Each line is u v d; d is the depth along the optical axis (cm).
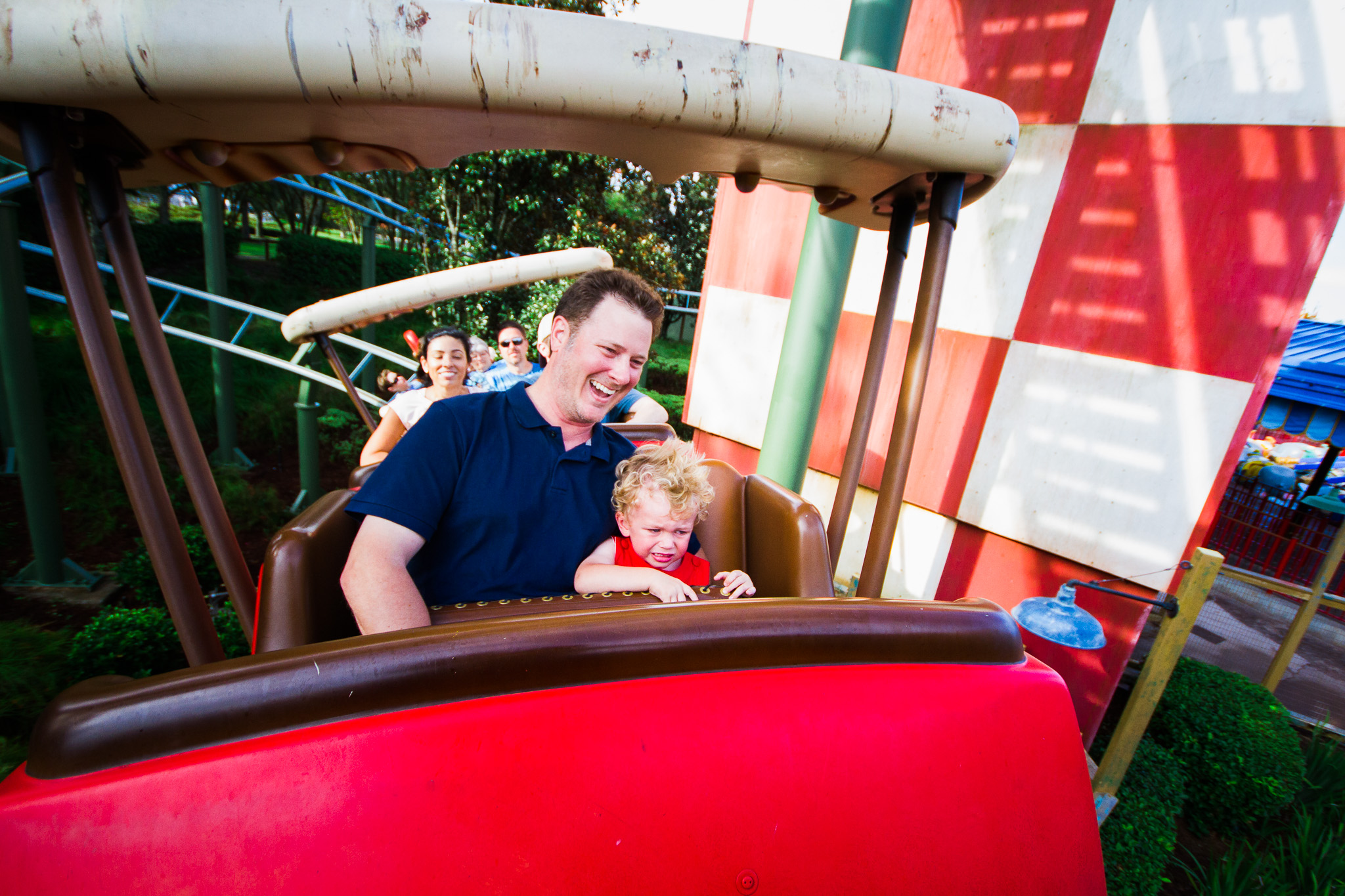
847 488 139
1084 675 275
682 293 1109
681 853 61
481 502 112
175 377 97
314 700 58
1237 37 222
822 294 254
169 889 52
